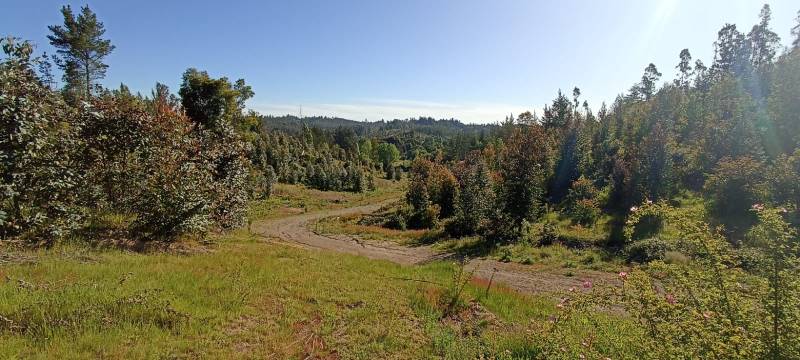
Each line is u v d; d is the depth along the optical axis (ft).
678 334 9.32
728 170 61.87
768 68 119.55
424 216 110.22
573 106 164.35
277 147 262.88
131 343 14.42
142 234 33.17
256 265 29.04
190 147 38.24
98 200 31.17
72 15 102.83
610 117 133.39
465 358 17.01
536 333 15.58
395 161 350.64
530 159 71.67
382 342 18.07
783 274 8.09
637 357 10.31
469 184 99.45
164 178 32.65
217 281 22.84
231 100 81.51
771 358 7.80
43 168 23.29
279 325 18.56
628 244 54.70
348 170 239.50
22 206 23.47
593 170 105.29
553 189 103.19
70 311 15.35
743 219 56.44
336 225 110.11
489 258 57.67
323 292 24.31
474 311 24.84
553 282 42.80
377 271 35.58
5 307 14.71
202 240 39.58
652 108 121.80
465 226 82.23
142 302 17.30
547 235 63.98
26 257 21.75
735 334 8.30
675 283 10.09
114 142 32.07
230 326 17.62
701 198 71.00
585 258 52.37
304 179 233.76
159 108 42.04
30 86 22.49
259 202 120.16
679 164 83.97
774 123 71.15
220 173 46.96
